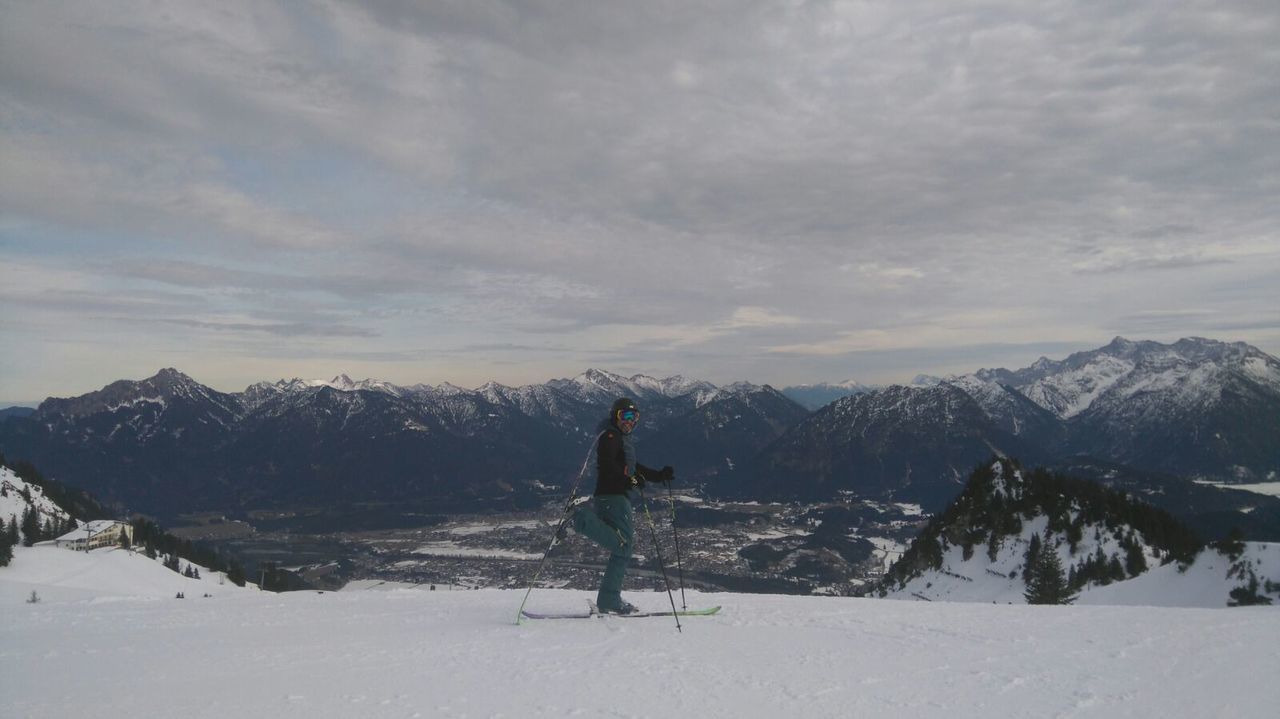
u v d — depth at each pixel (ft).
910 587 227.20
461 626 27.27
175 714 15.78
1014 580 199.72
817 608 30.76
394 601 36.01
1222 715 15.93
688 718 15.76
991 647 22.54
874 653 21.94
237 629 27.61
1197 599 120.98
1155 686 18.06
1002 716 16.01
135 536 388.16
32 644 24.35
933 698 17.31
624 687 18.19
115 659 21.74
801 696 17.46
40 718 15.47
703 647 22.94
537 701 16.89
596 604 30.07
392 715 15.75
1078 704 16.78
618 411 29.68
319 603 35.73
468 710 16.15
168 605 36.24
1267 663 19.83
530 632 25.67
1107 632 24.39
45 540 355.36
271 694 17.49
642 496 30.76
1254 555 119.24
